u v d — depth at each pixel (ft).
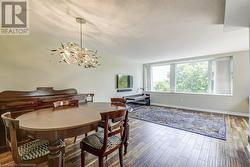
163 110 17.92
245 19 6.94
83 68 15.11
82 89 15.06
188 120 13.52
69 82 13.97
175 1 6.06
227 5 5.61
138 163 6.58
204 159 6.91
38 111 6.74
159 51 15.40
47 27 9.53
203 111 17.42
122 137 6.12
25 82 11.12
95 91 16.34
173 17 7.55
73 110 7.01
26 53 11.18
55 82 12.96
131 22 8.37
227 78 16.15
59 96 10.93
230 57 15.89
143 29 9.35
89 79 15.71
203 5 6.29
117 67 19.10
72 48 7.87
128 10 7.00
